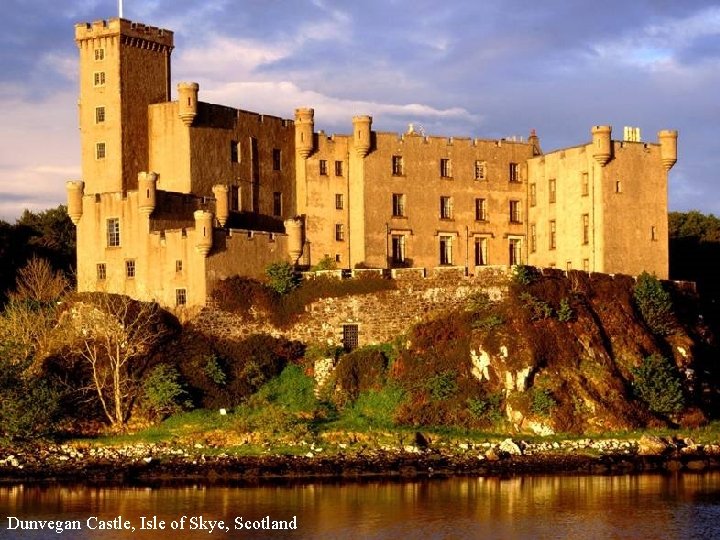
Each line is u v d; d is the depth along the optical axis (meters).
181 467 88.12
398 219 122.69
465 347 101.50
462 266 116.19
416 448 92.94
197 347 102.88
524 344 100.25
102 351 100.62
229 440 94.06
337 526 73.19
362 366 102.69
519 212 128.75
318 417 98.94
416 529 72.62
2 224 140.00
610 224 120.38
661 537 71.25
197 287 104.88
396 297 105.94
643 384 102.19
